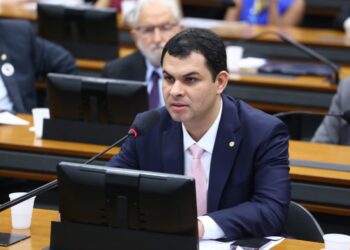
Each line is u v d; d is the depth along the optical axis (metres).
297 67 12.48
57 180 5.52
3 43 10.39
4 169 8.40
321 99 11.38
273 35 13.86
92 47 12.43
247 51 13.59
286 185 6.27
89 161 6.03
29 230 6.07
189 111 5.93
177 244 5.27
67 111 8.32
